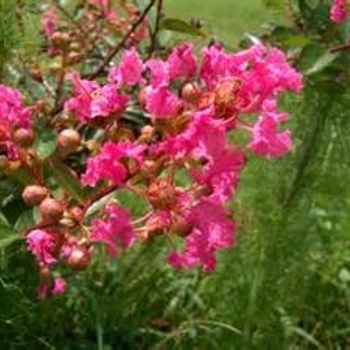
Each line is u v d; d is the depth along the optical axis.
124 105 0.33
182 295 0.56
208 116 0.30
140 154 0.31
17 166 0.34
